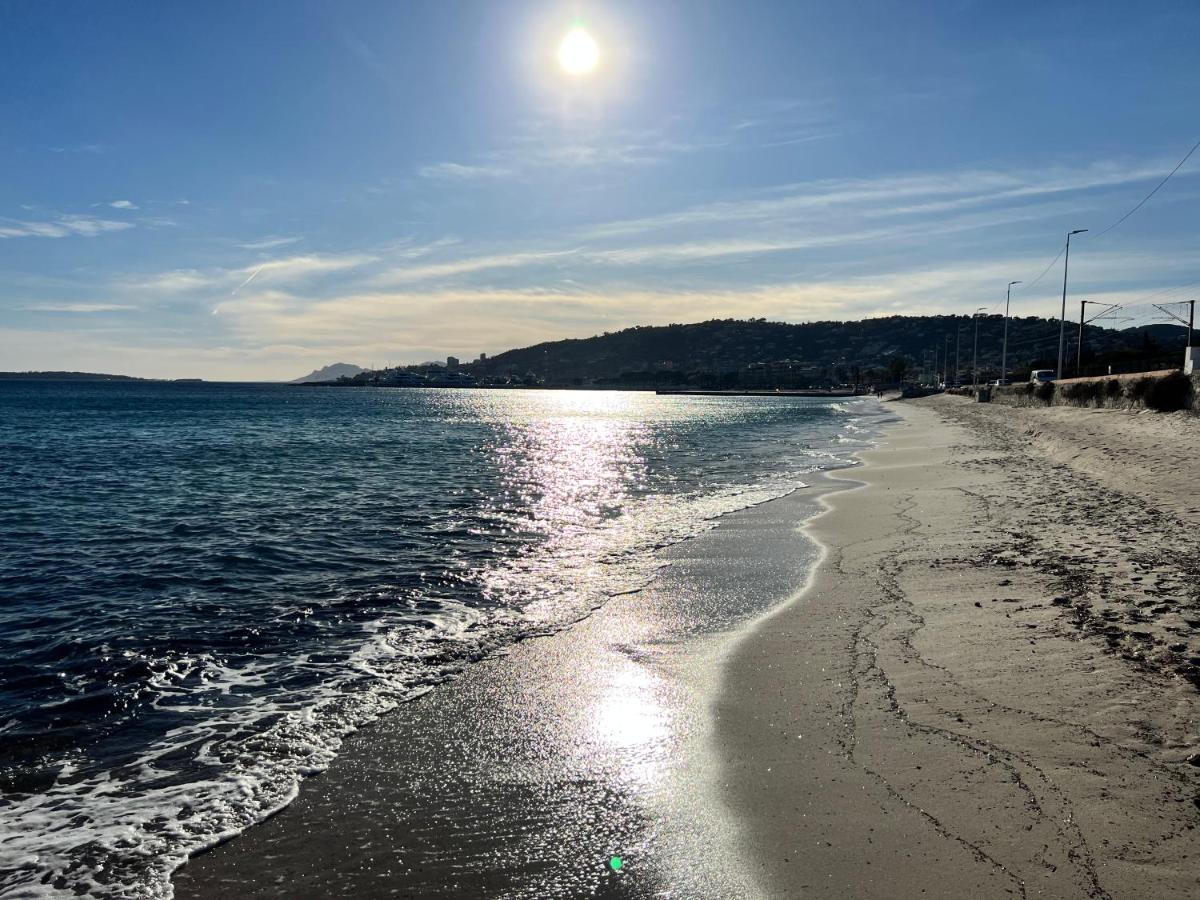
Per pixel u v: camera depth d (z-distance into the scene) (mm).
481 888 4449
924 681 6883
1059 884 4031
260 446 41719
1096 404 42406
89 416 72688
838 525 15570
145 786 5789
